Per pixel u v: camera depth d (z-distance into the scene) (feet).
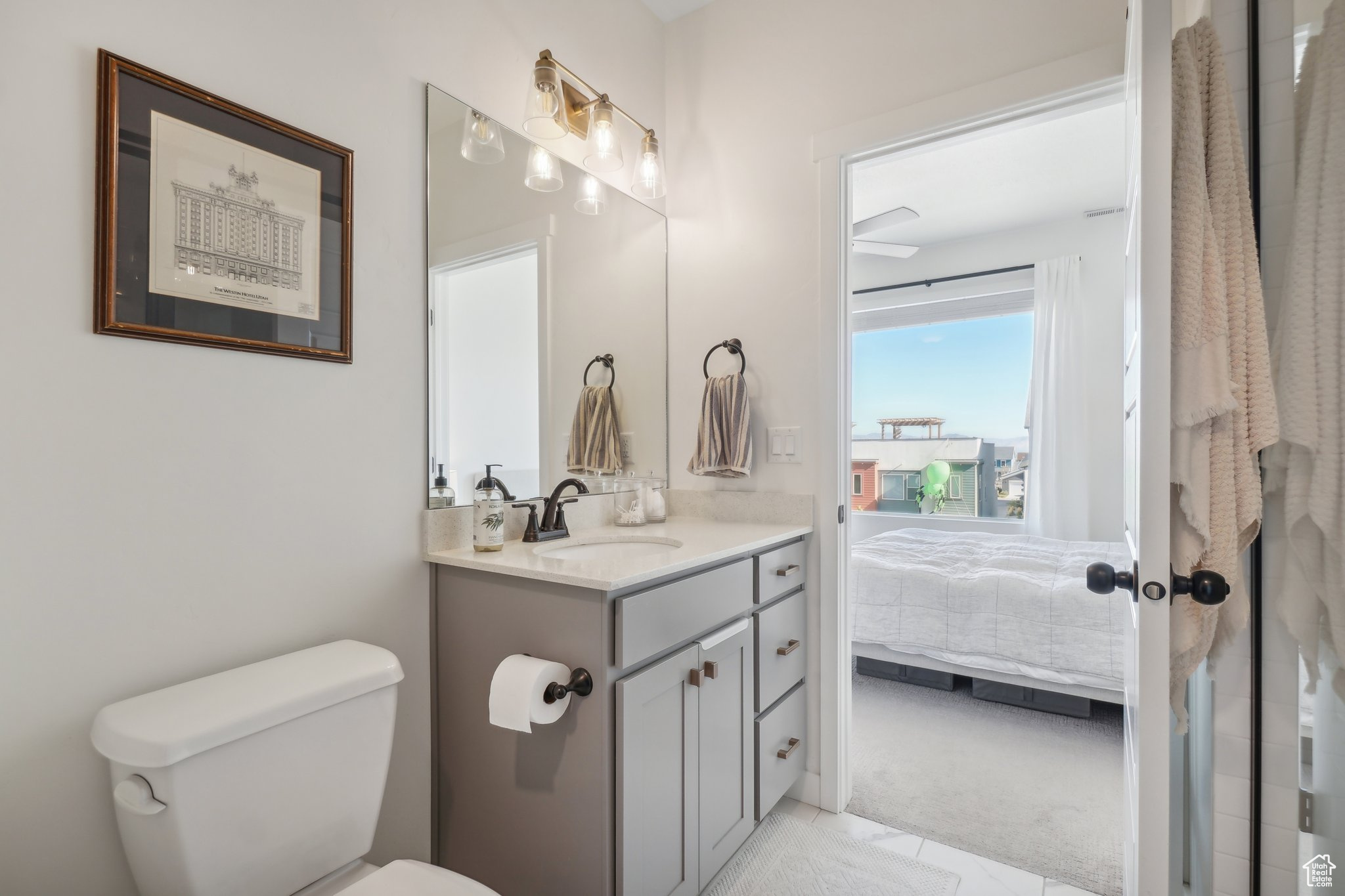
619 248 7.04
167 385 3.67
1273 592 3.77
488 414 5.59
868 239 14.25
